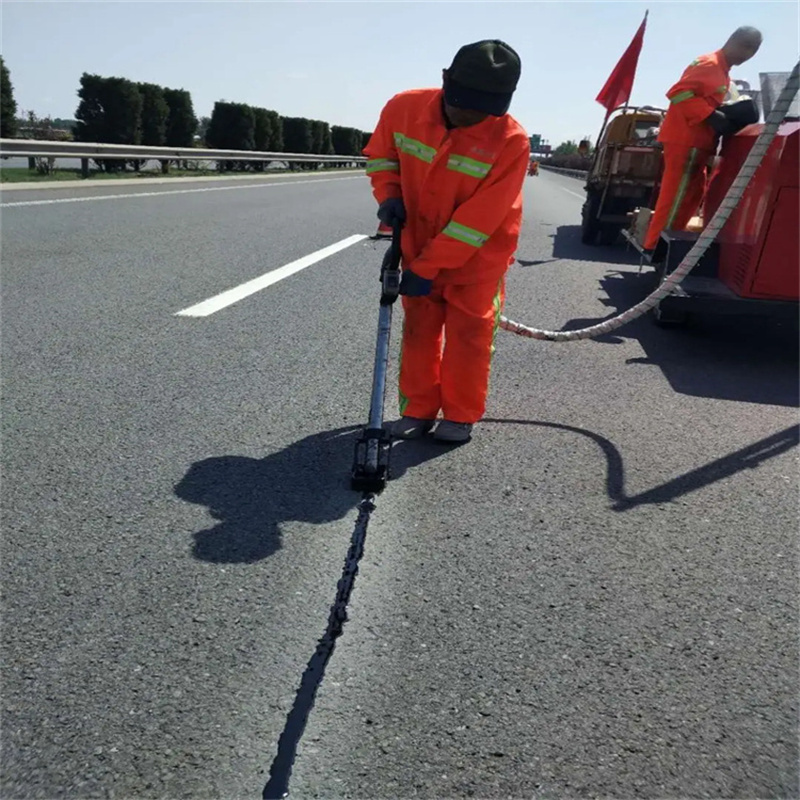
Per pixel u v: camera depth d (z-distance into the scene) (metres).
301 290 6.67
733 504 3.21
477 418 3.69
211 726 1.92
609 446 3.75
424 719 1.97
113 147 17.61
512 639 2.29
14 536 2.67
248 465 3.30
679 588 2.59
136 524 2.79
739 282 5.53
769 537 2.96
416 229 3.43
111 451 3.36
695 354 5.52
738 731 2.00
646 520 3.04
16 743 1.85
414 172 3.31
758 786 1.84
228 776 1.78
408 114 3.31
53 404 3.84
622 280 8.53
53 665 2.09
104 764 1.80
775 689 2.15
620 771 1.86
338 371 4.59
